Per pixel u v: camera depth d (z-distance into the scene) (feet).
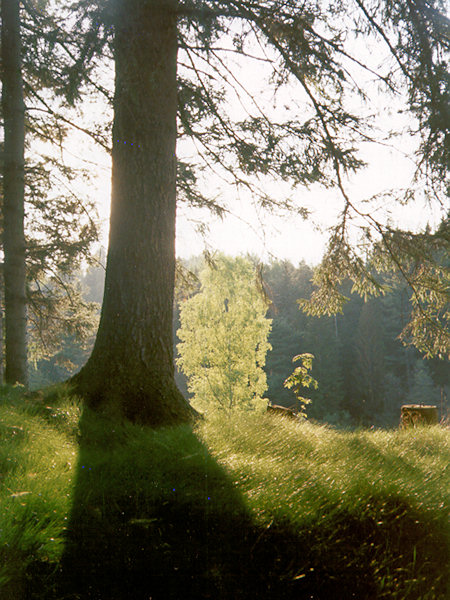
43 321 44.19
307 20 20.27
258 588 9.70
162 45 19.56
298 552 10.39
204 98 22.38
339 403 152.25
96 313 45.27
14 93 30.32
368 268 25.30
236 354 83.66
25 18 29.94
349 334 167.84
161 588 9.40
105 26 19.36
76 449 14.17
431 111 19.24
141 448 14.15
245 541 10.57
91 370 18.83
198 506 11.31
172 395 18.72
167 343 19.51
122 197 19.29
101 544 10.05
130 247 19.10
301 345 151.74
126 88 18.80
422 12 18.58
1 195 38.27
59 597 8.79
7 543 8.94
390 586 10.00
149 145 19.29
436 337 24.41
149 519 10.41
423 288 24.20
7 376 31.58
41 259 37.91
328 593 9.78
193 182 27.09
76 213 38.01
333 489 12.09
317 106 20.77
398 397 144.66
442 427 23.79
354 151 21.34
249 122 22.58
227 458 13.61
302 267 170.09
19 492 10.62
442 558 10.96
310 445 16.08
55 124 33.78
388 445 18.20
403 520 11.61
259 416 18.90
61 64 24.66
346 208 23.24
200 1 19.24
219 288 84.84
